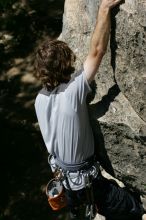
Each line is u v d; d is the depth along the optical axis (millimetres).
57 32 12789
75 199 4465
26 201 10367
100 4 4117
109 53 4215
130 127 4172
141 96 4074
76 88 3961
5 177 10773
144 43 3855
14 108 11852
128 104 4254
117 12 3951
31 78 12219
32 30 12922
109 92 4348
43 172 10703
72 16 4738
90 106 4367
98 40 3947
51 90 4066
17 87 12164
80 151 4219
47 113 4102
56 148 4258
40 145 11102
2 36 12984
